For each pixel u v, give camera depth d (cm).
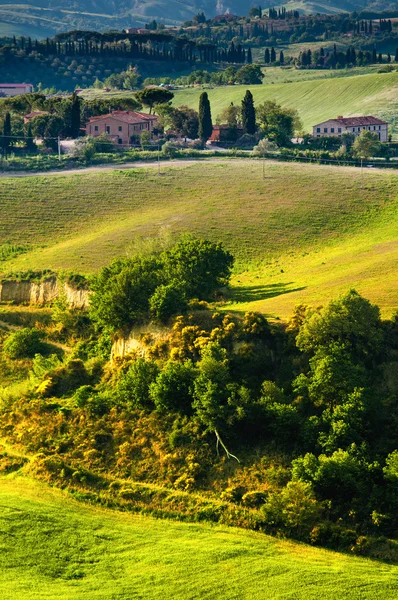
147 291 11544
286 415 8975
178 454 9050
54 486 8825
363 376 9412
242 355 9931
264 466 8781
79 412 9925
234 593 7112
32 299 14525
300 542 7900
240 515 8231
